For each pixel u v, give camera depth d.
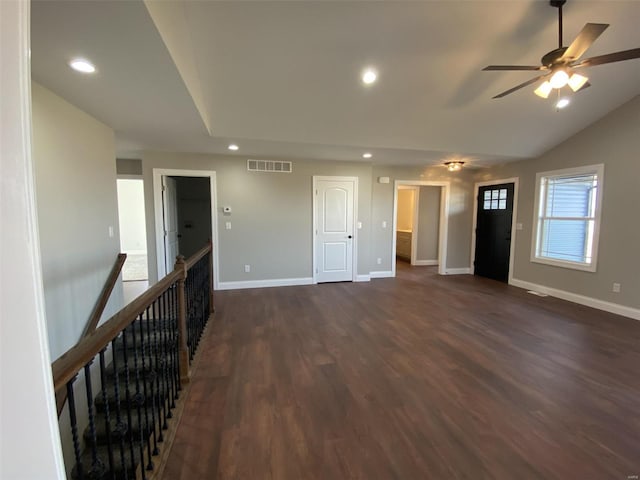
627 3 2.41
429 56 2.84
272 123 3.62
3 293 0.46
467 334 3.41
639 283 3.89
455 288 5.47
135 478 1.47
